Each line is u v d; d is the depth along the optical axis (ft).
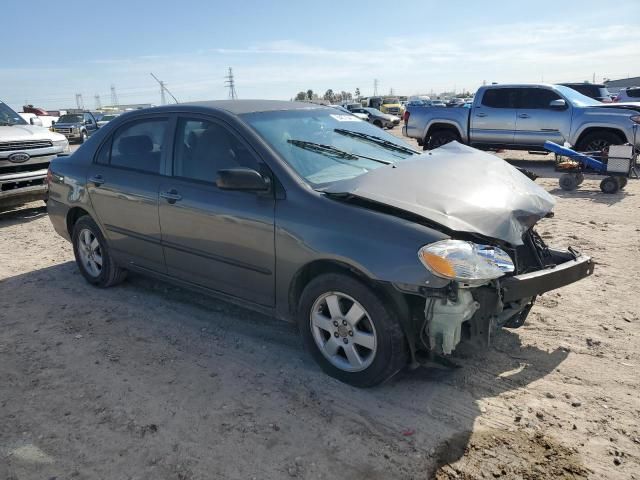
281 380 11.08
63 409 10.23
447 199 10.18
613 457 8.62
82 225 16.33
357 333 10.34
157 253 13.93
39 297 16.08
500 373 11.12
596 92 58.29
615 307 14.06
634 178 34.63
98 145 15.76
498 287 9.68
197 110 13.15
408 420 9.66
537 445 8.93
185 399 10.46
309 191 10.80
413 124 47.44
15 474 8.51
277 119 13.01
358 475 8.33
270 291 11.52
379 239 9.64
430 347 9.75
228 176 10.61
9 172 26.02
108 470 8.55
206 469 8.52
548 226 22.49
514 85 42.22
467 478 8.24
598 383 10.66
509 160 47.32
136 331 13.56
